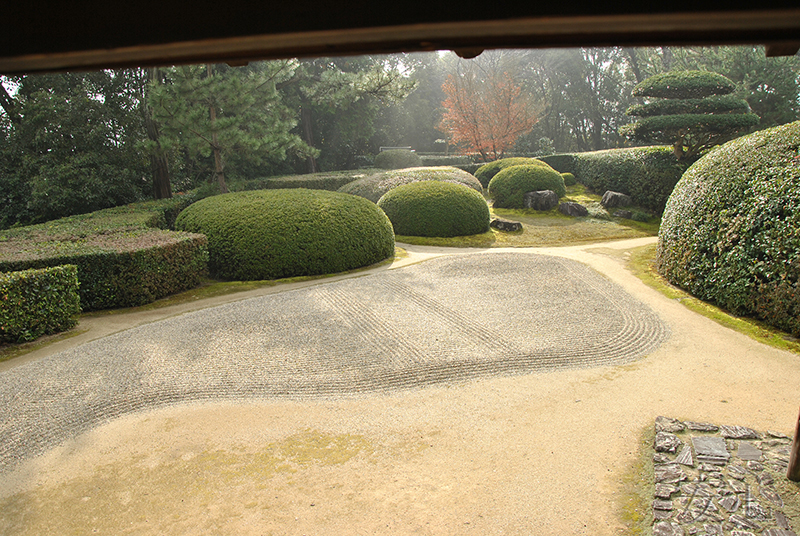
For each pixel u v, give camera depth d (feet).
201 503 10.76
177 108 44.42
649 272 30.99
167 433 13.48
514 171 60.70
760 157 23.54
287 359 17.81
